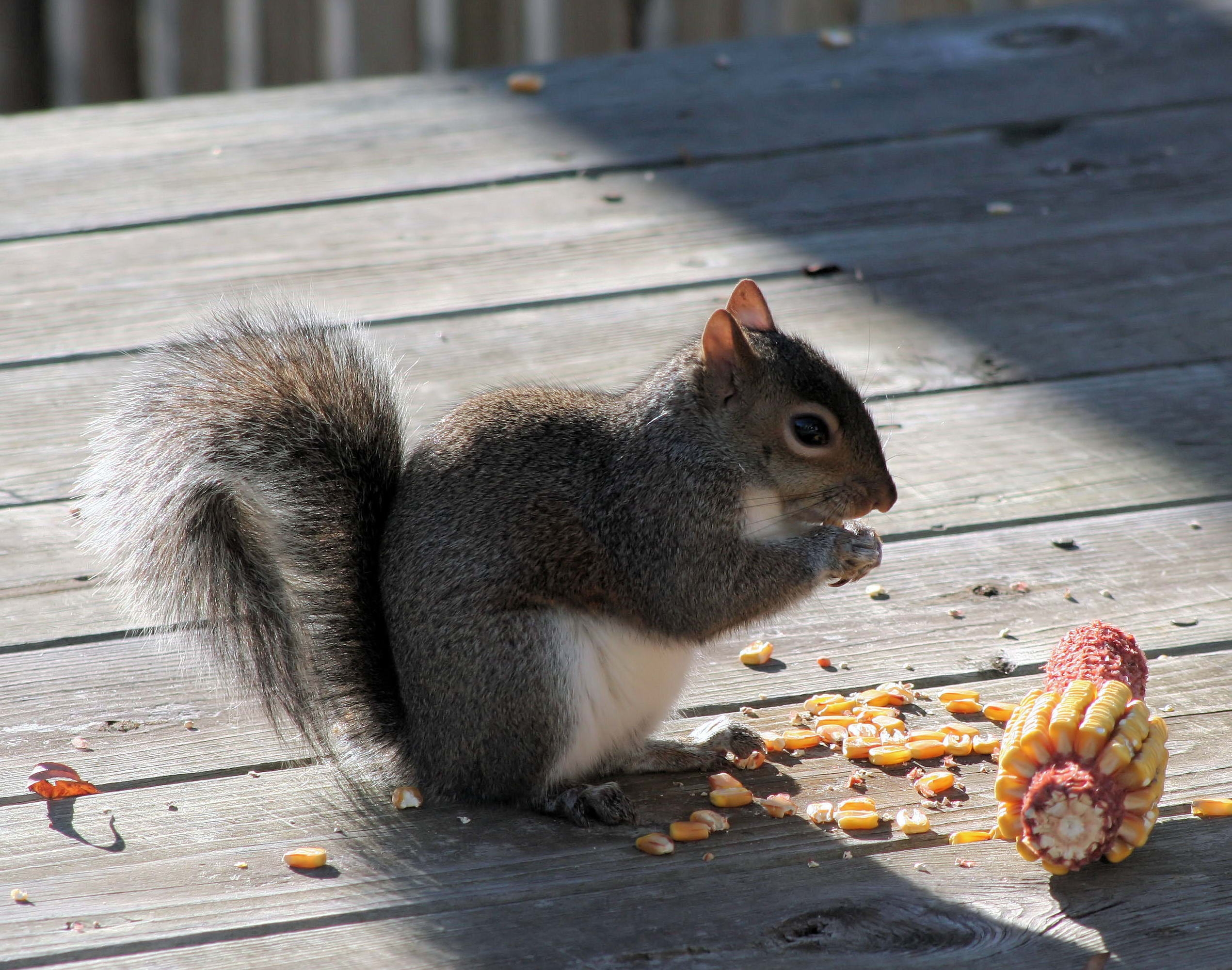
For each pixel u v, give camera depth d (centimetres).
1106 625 620
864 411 718
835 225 1159
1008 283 1074
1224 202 1177
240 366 687
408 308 1048
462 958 517
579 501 660
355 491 663
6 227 1151
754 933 528
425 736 628
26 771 635
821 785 632
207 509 629
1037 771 549
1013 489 856
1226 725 651
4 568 790
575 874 567
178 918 540
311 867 572
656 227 1159
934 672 711
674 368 708
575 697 631
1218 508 834
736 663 725
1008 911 536
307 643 629
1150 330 1012
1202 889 544
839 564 691
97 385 956
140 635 740
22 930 533
